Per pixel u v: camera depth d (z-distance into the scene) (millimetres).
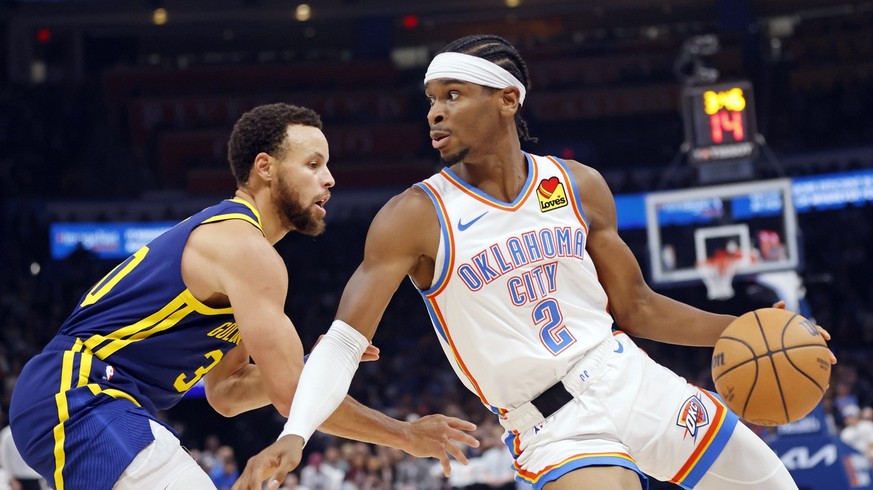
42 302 24734
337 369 4551
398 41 35031
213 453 19031
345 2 32781
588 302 4918
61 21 31797
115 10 31984
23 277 25266
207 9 32375
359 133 31062
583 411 4727
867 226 27984
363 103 32031
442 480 18188
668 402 4898
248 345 4504
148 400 4621
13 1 31172
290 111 4887
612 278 5145
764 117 32062
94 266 25969
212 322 4699
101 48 33719
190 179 29062
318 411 4414
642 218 28328
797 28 33469
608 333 4930
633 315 5230
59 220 27359
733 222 17734
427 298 4867
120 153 29438
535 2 33031
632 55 32781
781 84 32500
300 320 26828
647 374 4926
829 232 28188
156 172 30203
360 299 4703
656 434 4836
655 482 17016
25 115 29609
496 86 4738
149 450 4395
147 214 28375
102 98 31469
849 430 17375
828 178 28453
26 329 23500
